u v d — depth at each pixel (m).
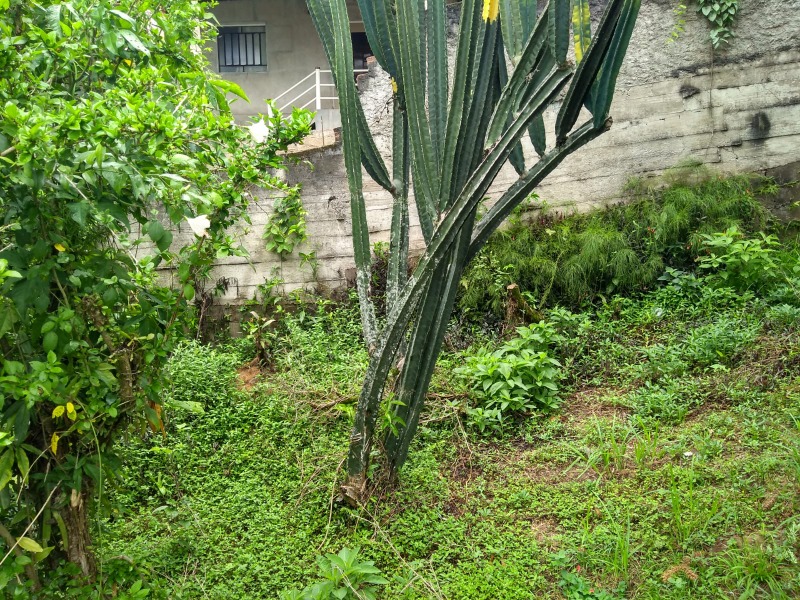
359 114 4.17
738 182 7.08
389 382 4.79
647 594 3.45
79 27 2.81
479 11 3.71
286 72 11.46
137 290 2.90
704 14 7.17
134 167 2.50
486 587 3.66
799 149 7.14
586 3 3.19
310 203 7.43
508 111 3.68
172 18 3.64
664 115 7.34
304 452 4.89
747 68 7.21
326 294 7.36
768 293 6.27
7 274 2.20
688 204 6.95
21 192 2.51
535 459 4.80
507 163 7.43
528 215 7.40
